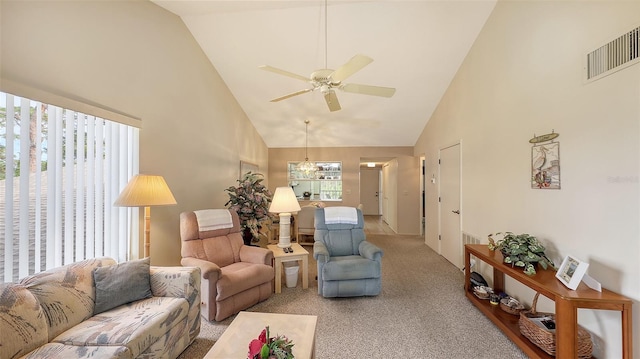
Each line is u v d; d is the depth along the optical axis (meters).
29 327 1.39
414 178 6.58
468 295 2.84
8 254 1.64
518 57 2.60
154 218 2.85
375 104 4.88
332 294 2.85
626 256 1.63
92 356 1.33
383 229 7.29
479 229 3.37
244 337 1.56
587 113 1.88
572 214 2.00
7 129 1.63
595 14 1.82
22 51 1.68
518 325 2.21
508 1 2.75
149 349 1.59
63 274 1.72
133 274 1.95
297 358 1.37
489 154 3.12
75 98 2.00
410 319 2.49
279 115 5.36
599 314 1.83
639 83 1.55
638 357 1.56
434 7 3.00
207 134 3.86
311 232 5.31
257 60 3.86
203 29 3.37
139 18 2.62
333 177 6.95
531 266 2.06
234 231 3.22
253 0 2.80
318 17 3.12
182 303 1.95
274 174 6.93
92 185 2.17
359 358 1.95
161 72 2.92
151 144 2.79
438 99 4.68
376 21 3.17
